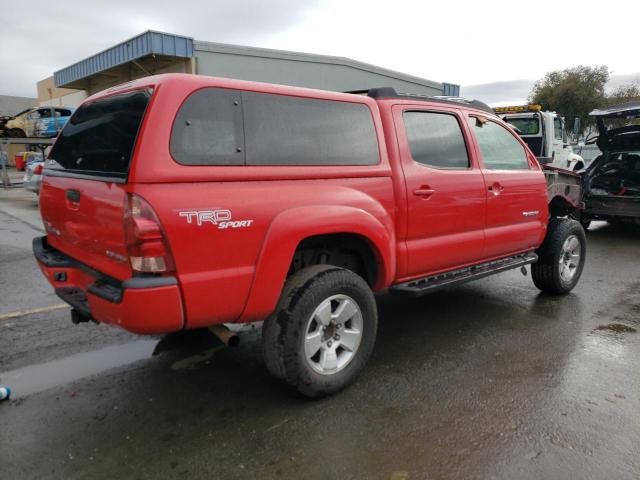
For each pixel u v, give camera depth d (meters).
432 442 2.73
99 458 2.61
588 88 35.38
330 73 20.14
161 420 2.97
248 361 3.78
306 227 2.92
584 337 4.22
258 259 2.78
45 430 2.86
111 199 2.56
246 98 2.83
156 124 2.48
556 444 2.70
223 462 2.57
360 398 3.21
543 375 3.52
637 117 8.79
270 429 2.87
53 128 20.25
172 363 3.75
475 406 3.10
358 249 3.49
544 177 5.02
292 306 2.95
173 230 2.47
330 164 3.18
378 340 4.18
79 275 3.19
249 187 2.76
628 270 6.59
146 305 2.44
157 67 19.67
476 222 4.21
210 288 2.61
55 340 4.15
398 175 3.55
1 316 4.69
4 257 7.01
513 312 4.88
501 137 4.66
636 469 2.49
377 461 2.57
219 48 17.81
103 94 3.19
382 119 3.58
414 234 3.72
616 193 9.33
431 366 3.67
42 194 3.63
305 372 3.02
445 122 4.07
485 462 2.56
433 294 5.50
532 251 5.07
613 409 3.06
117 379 3.49
